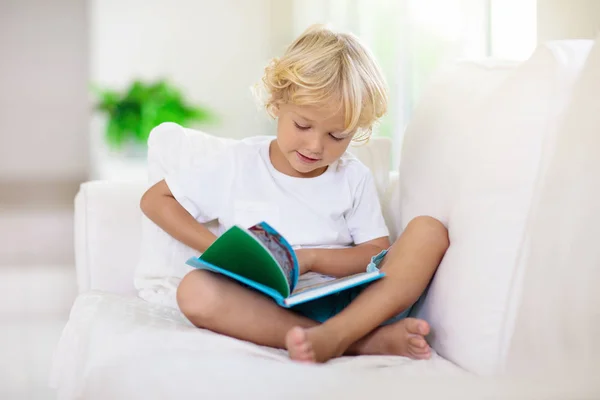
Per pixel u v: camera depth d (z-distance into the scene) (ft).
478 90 4.09
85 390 3.17
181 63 13.32
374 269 3.60
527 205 3.22
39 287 10.07
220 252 3.38
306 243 4.45
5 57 12.76
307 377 2.38
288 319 3.51
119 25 13.10
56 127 12.95
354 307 3.43
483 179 3.45
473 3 8.91
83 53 13.01
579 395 2.27
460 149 3.90
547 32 6.40
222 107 13.47
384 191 5.15
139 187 4.92
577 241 2.78
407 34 9.87
